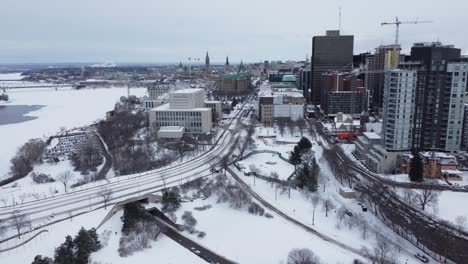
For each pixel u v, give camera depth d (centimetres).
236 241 14838
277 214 17262
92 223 15412
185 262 13338
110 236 14812
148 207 17600
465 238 14475
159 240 14938
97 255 13388
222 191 19162
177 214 17075
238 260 13488
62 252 12300
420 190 19700
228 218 16838
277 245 14438
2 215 16325
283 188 19712
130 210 15788
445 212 16975
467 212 16962
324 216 16962
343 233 15388
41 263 11794
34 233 14525
